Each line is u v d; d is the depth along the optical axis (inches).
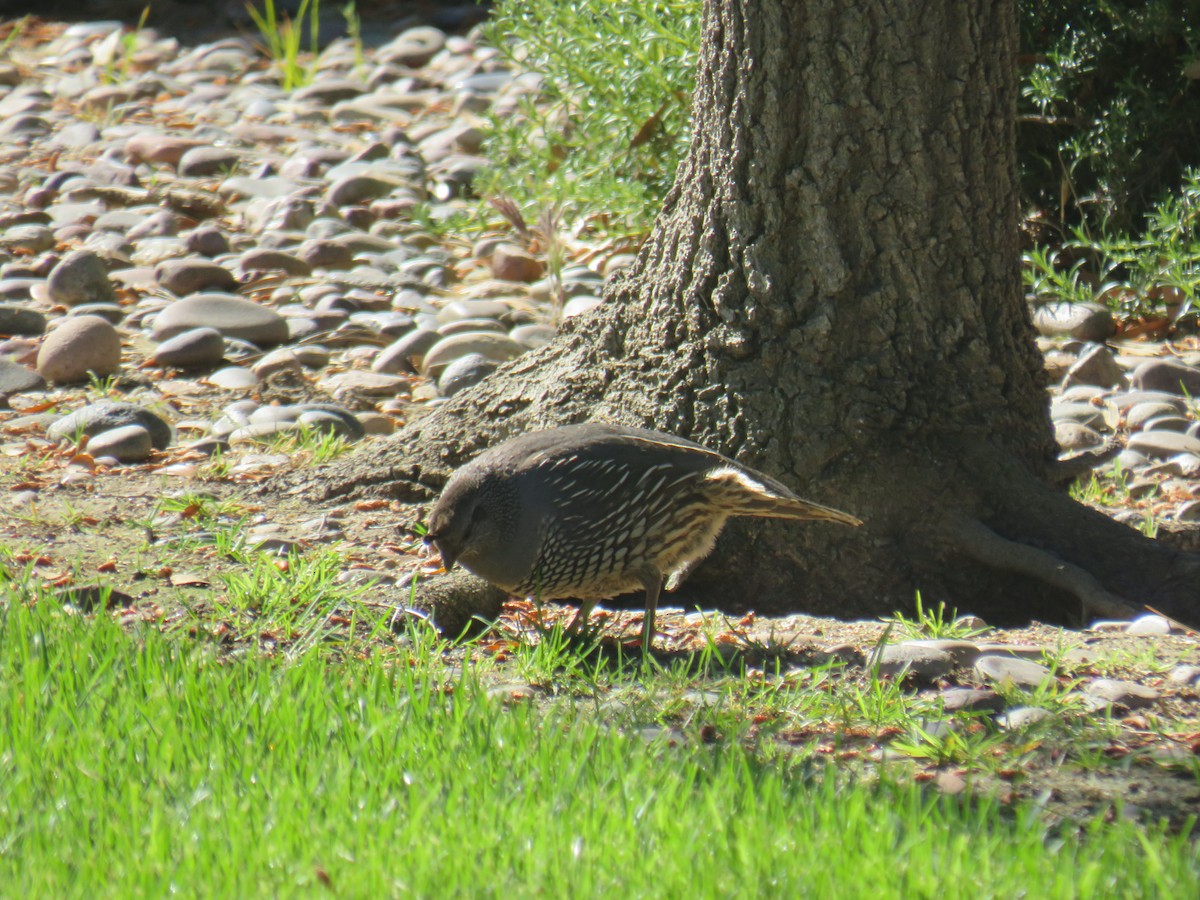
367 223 816.3
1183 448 537.0
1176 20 652.7
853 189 416.2
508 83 1045.2
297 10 1285.7
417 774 266.8
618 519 365.4
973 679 344.8
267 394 586.6
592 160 761.6
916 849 237.5
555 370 473.7
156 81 1084.5
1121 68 693.9
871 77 409.1
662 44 706.2
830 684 337.4
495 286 725.3
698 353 436.1
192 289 706.2
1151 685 342.6
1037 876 229.9
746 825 247.0
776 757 289.0
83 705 290.0
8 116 1016.9
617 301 463.5
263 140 961.5
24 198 850.1
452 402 488.1
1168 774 291.7
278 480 482.0
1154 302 674.8
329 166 909.8
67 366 596.4
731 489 370.9
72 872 232.7
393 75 1100.5
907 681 342.0
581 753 275.3
